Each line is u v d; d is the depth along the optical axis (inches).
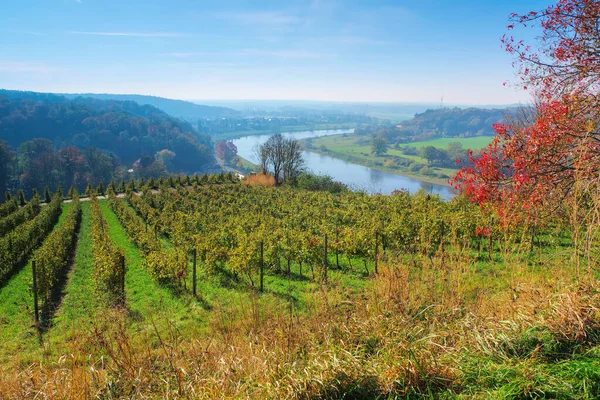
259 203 1112.2
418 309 187.9
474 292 226.2
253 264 479.2
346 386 126.9
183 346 201.3
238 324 249.3
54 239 693.9
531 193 254.5
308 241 539.5
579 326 135.3
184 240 730.8
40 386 138.1
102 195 1715.1
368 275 478.0
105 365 163.8
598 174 203.5
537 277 217.2
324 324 176.9
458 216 563.2
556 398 106.3
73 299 486.6
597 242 191.0
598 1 238.5
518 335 139.7
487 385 117.6
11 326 392.8
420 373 125.0
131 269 604.4
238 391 128.6
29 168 2650.1
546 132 244.1
